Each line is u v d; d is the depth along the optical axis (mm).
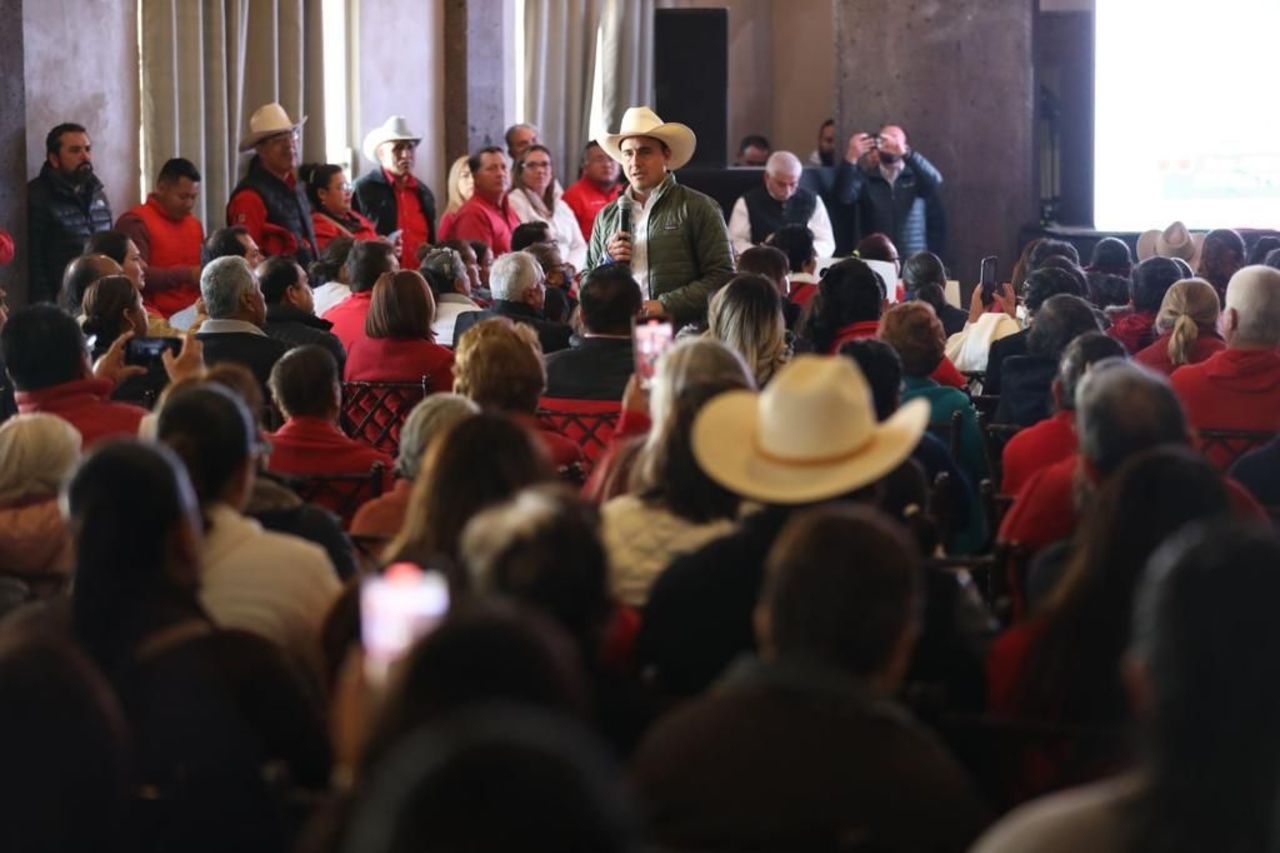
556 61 19656
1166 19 18125
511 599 3275
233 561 4594
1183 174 18250
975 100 19031
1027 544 5168
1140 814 2398
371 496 6191
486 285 13789
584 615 3352
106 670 3795
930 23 19016
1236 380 7211
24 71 12477
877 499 4566
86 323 8477
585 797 1780
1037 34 19516
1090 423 4746
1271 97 18000
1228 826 2311
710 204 9969
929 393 7539
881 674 3160
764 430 4465
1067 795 2770
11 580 4984
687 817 3023
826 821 3002
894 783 3033
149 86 13977
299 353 6469
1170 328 8625
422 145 18078
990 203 19078
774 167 17250
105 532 3822
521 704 2381
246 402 5754
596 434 7520
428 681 2441
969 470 7312
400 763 1856
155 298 12250
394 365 8469
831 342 8938
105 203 12523
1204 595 2324
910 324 7621
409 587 2684
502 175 15922
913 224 18156
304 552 4684
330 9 16828
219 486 4641
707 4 22469
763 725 3061
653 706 3688
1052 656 3973
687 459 4758
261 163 13867
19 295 12117
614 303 7809
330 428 6492
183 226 12969
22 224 12133
